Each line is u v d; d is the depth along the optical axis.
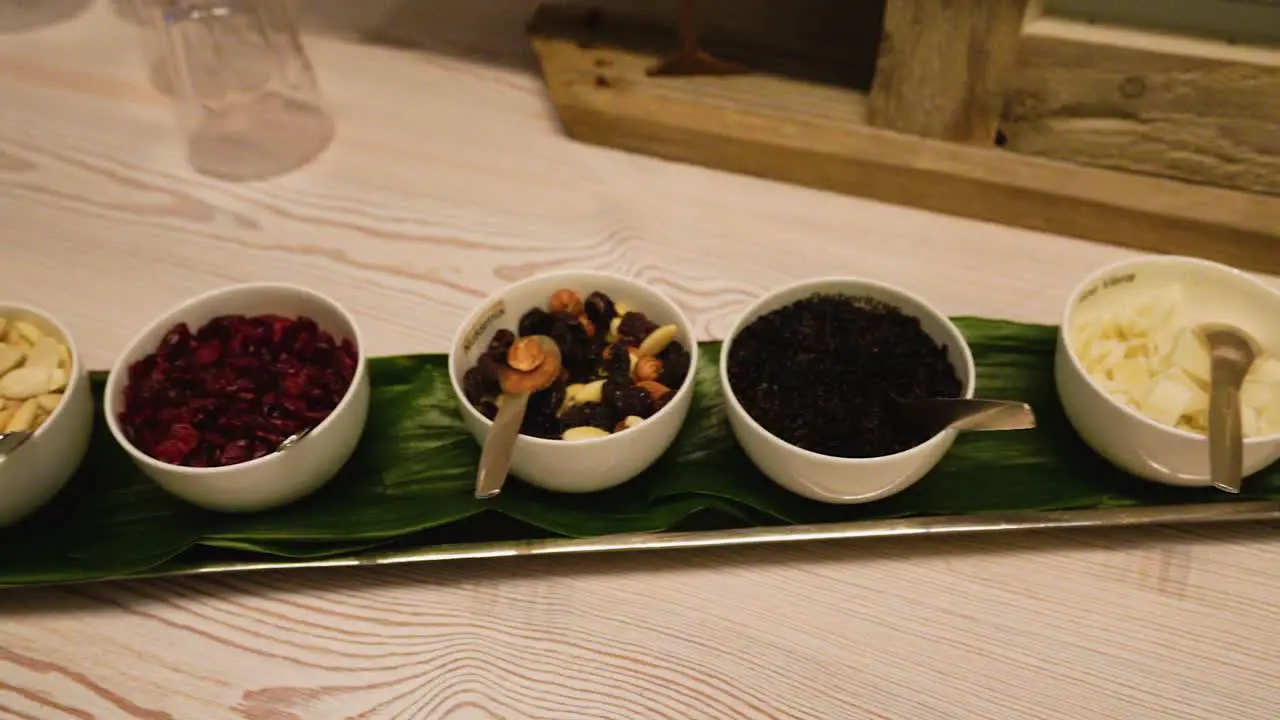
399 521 0.45
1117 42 0.55
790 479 0.44
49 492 0.45
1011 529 0.45
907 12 0.58
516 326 0.50
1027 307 0.58
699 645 0.43
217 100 0.72
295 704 0.42
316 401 0.46
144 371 0.47
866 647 0.43
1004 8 0.56
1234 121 0.56
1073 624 0.44
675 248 0.62
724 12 0.72
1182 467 0.43
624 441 0.43
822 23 0.71
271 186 0.66
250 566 0.44
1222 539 0.46
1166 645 0.43
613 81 0.67
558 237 0.63
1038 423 0.49
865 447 0.43
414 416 0.50
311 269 0.61
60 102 0.73
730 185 0.66
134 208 0.65
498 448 0.43
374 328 0.57
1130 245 0.61
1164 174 0.59
